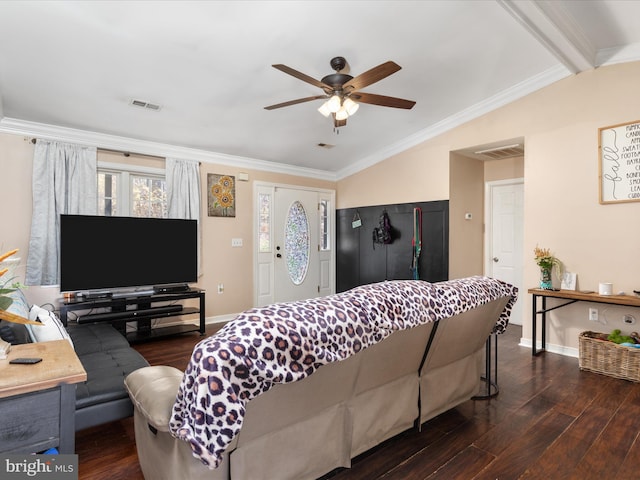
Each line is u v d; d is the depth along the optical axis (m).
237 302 5.28
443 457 1.91
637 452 1.94
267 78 3.31
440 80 3.73
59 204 3.79
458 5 2.64
